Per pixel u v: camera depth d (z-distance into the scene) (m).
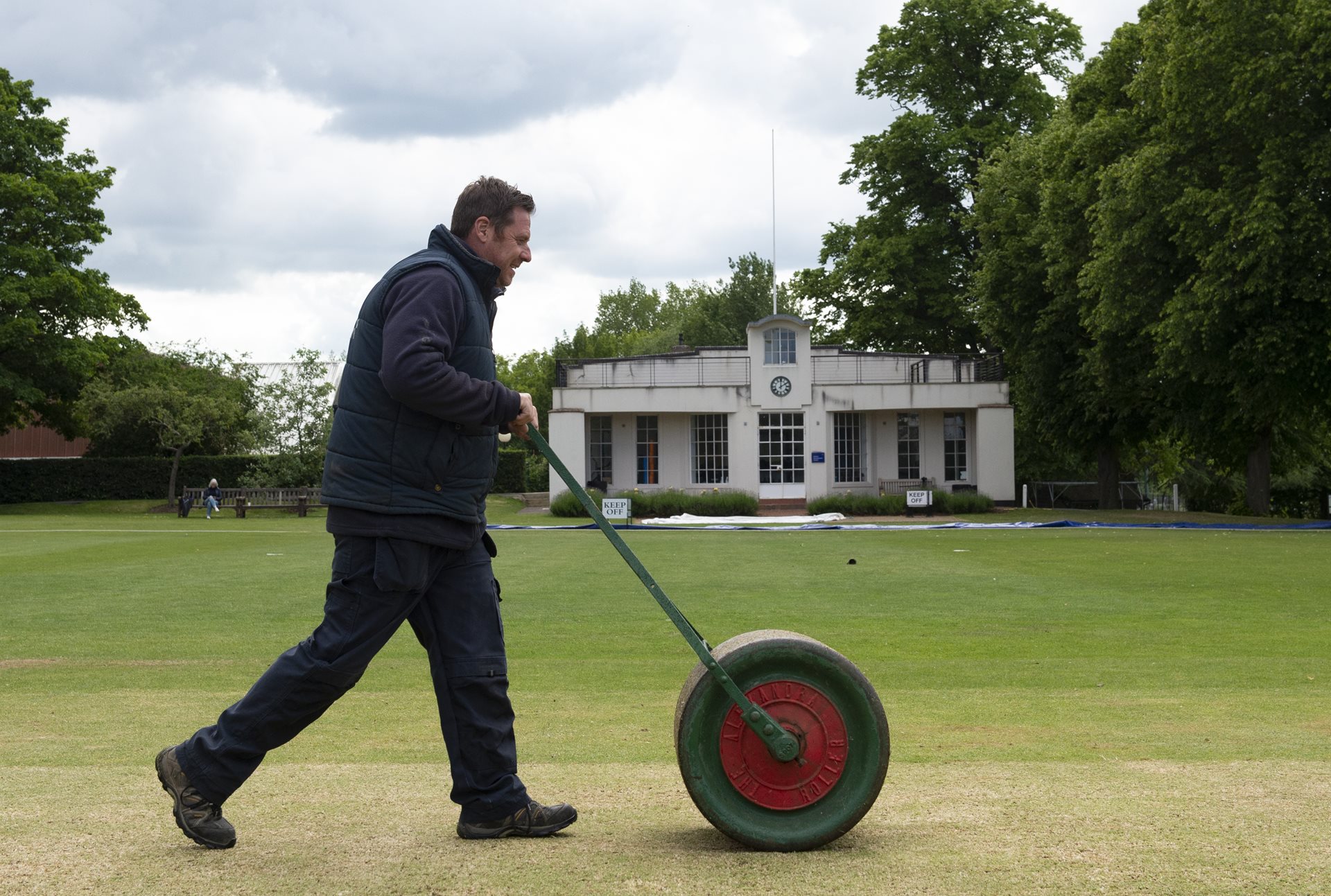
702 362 42.41
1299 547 20.80
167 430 44.66
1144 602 12.53
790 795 3.42
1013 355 37.66
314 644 3.35
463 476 3.42
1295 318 25.91
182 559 19.45
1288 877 2.94
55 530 29.92
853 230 48.16
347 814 3.80
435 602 3.53
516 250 3.65
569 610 12.05
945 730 5.98
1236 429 32.12
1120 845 3.25
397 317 3.31
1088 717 6.39
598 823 3.72
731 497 37.75
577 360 42.72
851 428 42.06
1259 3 25.11
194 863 3.12
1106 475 38.09
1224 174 26.17
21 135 43.25
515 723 6.32
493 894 2.87
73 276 42.94
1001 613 11.67
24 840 3.37
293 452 44.28
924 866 3.10
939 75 45.41
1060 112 35.78
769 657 3.46
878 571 16.50
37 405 46.38
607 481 41.84
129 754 5.38
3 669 8.38
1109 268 28.19
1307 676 8.00
